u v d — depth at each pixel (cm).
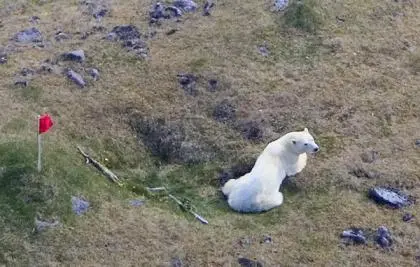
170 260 1196
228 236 1248
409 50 1739
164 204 1332
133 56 1678
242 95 1571
